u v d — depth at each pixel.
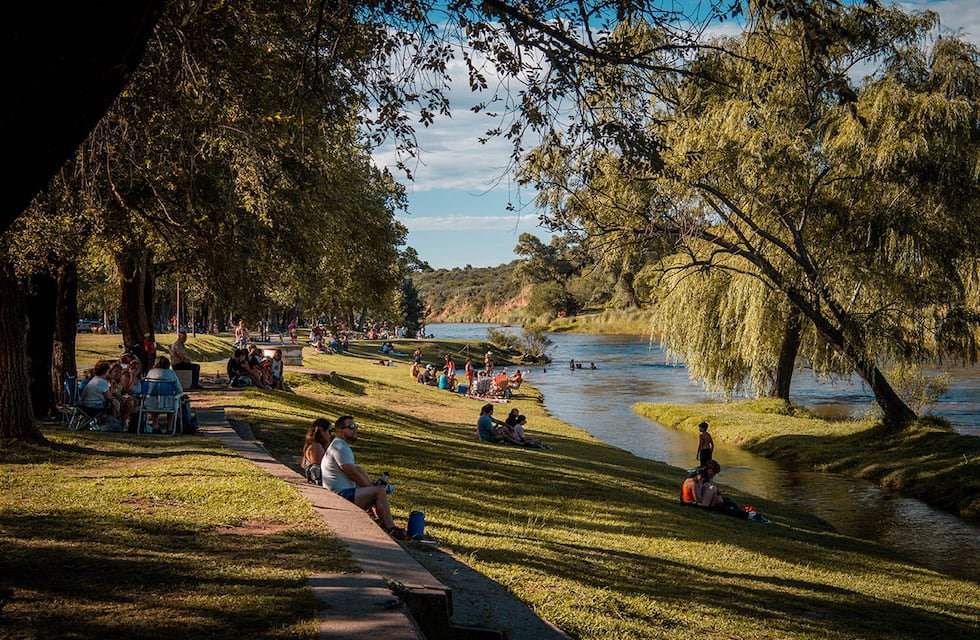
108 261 20.36
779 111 23.28
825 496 21.34
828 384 52.28
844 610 9.67
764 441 28.98
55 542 6.55
